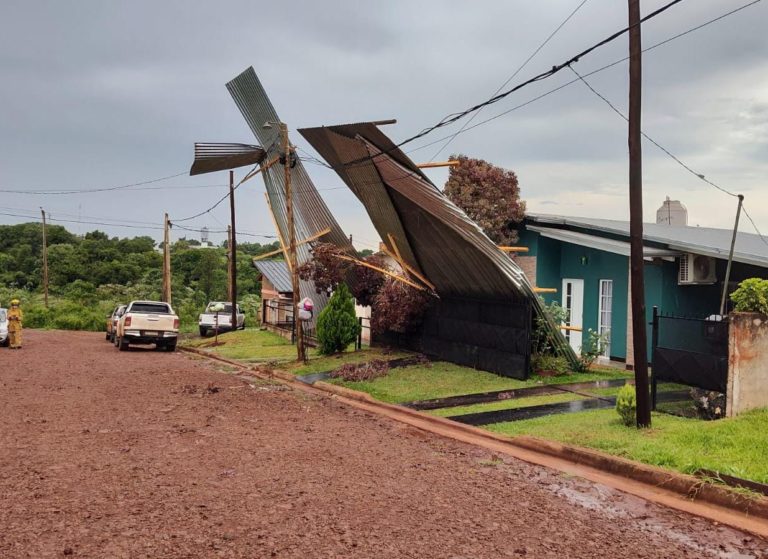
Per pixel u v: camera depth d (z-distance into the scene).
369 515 5.64
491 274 14.34
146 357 21.34
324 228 19.06
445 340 16.88
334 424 10.13
